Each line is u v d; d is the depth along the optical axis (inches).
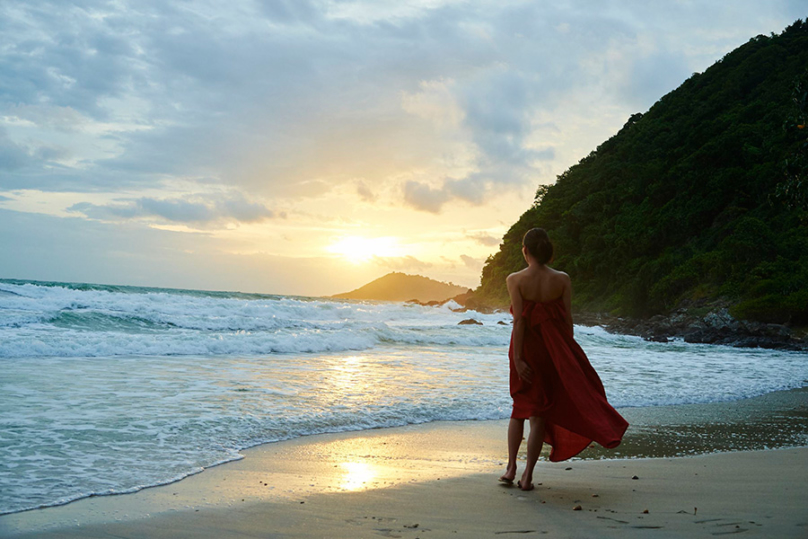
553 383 140.6
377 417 251.6
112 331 584.1
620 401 329.1
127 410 229.5
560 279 144.0
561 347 139.8
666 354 758.5
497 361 521.3
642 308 1882.4
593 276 2490.2
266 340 515.8
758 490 139.3
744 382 451.2
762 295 1425.9
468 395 319.3
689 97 2947.8
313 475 155.2
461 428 242.8
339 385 330.6
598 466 173.6
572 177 3351.4
